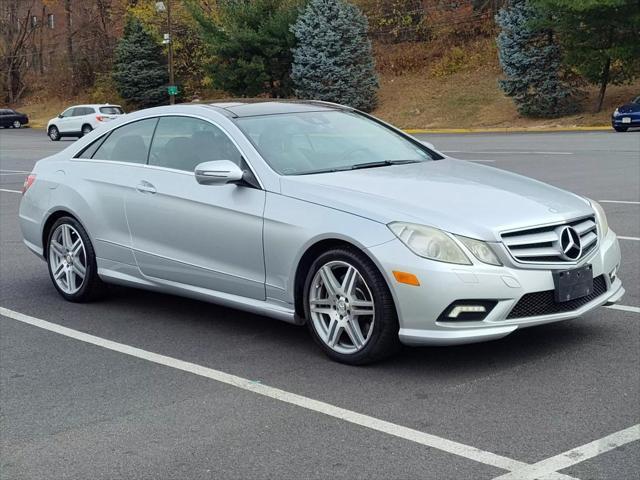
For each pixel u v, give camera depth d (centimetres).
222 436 426
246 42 4612
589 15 3416
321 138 622
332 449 404
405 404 460
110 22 6750
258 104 657
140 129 677
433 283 478
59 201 710
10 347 601
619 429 416
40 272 865
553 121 3734
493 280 480
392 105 4528
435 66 4803
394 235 493
